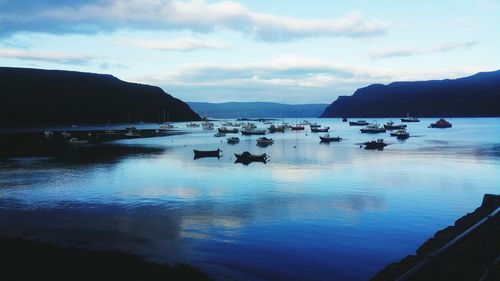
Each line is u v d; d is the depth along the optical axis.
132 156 83.00
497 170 58.31
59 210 33.69
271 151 94.88
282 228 27.73
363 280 19.30
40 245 24.09
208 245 24.28
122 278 19.16
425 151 89.81
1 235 26.41
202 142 125.81
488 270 5.45
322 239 25.25
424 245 17.12
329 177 52.56
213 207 34.41
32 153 88.69
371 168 61.81
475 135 146.75
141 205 35.53
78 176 54.22
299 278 19.53
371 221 29.45
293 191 42.09
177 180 50.72
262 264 21.22
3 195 40.62
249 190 42.88
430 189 43.06
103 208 34.38
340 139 129.62
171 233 26.75
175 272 20.02
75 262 21.19
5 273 19.61
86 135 154.38
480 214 20.66
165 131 198.50
